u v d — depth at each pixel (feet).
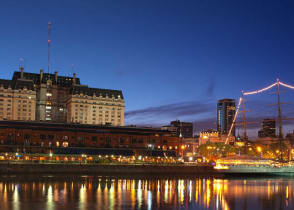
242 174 620.49
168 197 303.68
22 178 455.22
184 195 320.09
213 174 604.90
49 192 317.83
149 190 351.46
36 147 640.17
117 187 371.76
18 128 645.10
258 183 476.13
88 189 346.74
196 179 522.47
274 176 641.40
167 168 576.61
